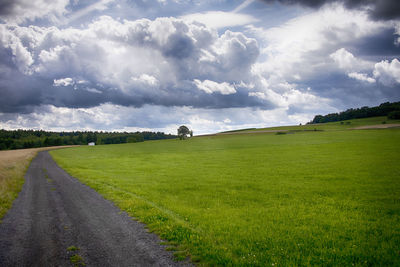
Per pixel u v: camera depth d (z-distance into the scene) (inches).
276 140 3543.3
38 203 595.8
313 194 658.8
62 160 2127.2
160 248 331.9
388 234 370.3
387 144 1854.1
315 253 314.0
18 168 1333.7
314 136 3732.8
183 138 6210.6
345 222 431.5
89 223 440.5
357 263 287.9
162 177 1043.3
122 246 339.3
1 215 484.7
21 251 325.4
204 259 299.0
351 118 7716.5
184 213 498.6
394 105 7096.5
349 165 1100.5
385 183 741.9
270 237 365.4
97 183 890.1
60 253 318.3
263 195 667.4
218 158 1812.3
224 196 669.3
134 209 523.8
